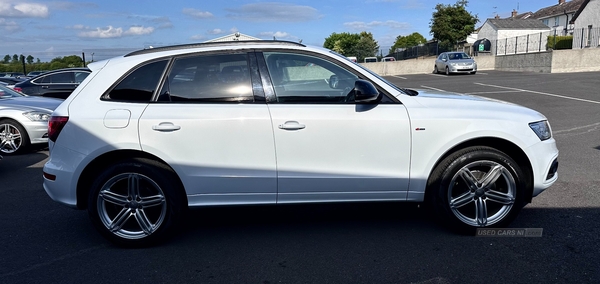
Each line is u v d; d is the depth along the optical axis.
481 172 4.00
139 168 3.82
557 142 7.77
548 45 34.12
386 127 3.84
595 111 10.68
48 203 5.34
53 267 3.70
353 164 3.87
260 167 3.84
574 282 3.23
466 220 4.02
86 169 3.89
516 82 19.50
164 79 3.92
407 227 4.30
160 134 3.79
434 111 3.91
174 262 3.74
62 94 12.88
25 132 8.14
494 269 3.45
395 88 4.02
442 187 3.94
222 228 4.42
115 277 3.51
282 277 3.44
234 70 3.94
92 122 3.82
